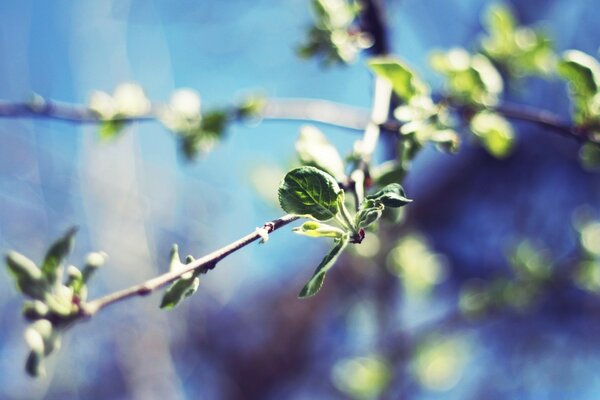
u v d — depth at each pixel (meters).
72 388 6.04
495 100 2.57
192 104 3.02
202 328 6.82
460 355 4.66
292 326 6.59
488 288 3.95
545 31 3.08
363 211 1.37
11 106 2.68
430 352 4.40
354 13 2.75
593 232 3.79
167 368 5.16
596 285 3.76
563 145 6.72
